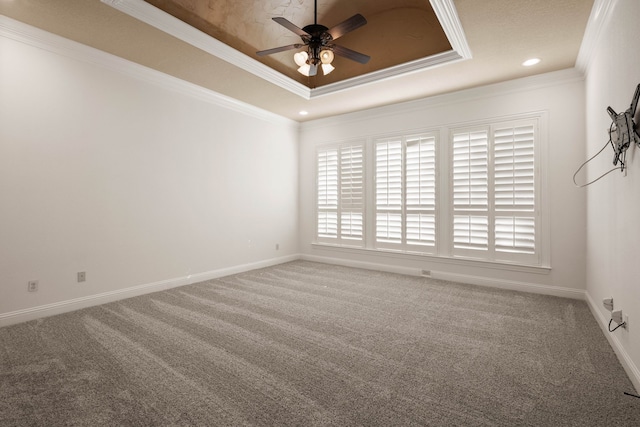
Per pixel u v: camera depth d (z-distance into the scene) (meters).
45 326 2.69
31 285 2.85
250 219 5.00
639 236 1.78
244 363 2.09
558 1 2.35
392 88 4.09
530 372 1.99
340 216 5.37
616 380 1.90
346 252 5.30
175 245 4.00
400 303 3.36
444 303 3.36
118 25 2.77
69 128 3.08
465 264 4.19
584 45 2.92
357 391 1.79
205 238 4.35
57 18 2.66
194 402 1.67
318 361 2.13
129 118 3.53
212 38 3.18
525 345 2.38
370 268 5.03
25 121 2.82
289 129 5.71
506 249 3.90
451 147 4.29
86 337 2.47
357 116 5.15
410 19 3.79
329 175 5.50
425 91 4.21
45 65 2.92
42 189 2.92
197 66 3.58
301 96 4.47
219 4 3.10
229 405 1.65
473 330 2.66
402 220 4.71
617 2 2.13
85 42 3.06
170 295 3.62
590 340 2.46
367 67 4.20
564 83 3.56
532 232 3.74
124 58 3.39
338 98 4.52
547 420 1.54
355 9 3.84
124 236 3.50
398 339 2.49
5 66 2.71
